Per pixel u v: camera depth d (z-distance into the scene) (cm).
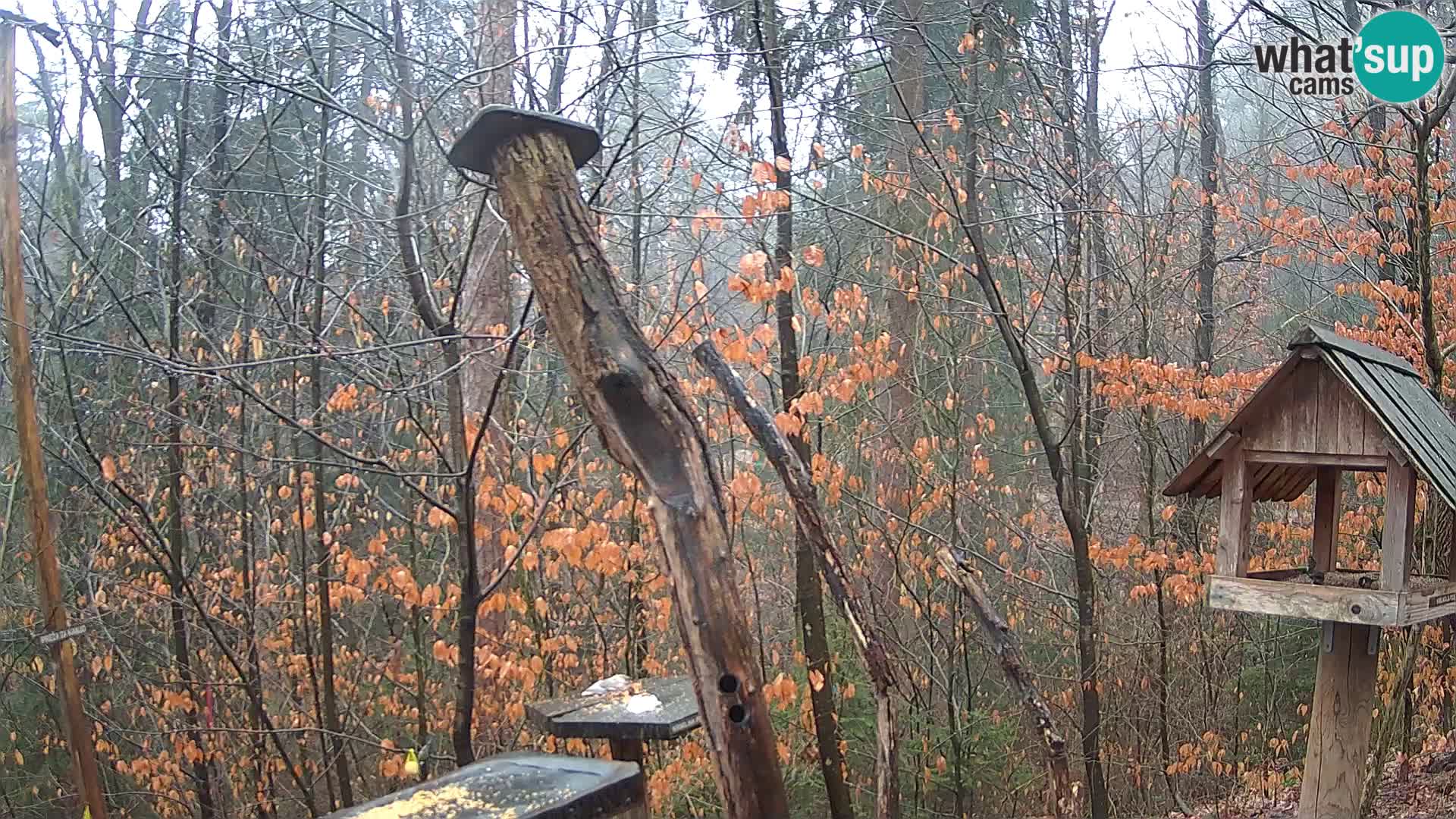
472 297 791
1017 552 1187
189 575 898
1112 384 879
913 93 1061
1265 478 581
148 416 859
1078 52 1027
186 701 860
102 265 903
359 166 956
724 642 290
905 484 1055
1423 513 772
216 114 841
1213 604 520
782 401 877
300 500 859
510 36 761
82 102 912
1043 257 1123
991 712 1041
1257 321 1335
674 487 294
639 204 746
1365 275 962
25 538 908
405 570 763
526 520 792
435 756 823
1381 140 884
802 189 998
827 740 820
